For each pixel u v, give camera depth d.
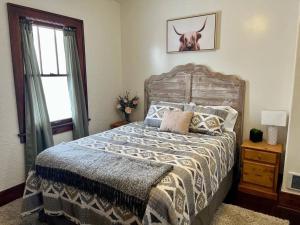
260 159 2.70
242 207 2.50
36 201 2.18
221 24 3.18
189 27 3.39
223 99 3.24
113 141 2.57
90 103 3.66
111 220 1.69
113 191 1.64
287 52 2.83
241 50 3.10
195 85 3.42
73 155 2.07
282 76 2.89
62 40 3.18
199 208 1.85
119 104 4.10
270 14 2.86
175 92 3.62
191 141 2.56
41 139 2.91
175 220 1.46
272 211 2.42
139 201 1.53
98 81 3.76
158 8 3.66
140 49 3.95
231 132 3.02
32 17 2.72
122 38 4.11
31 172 2.18
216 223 2.21
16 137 2.69
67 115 3.36
